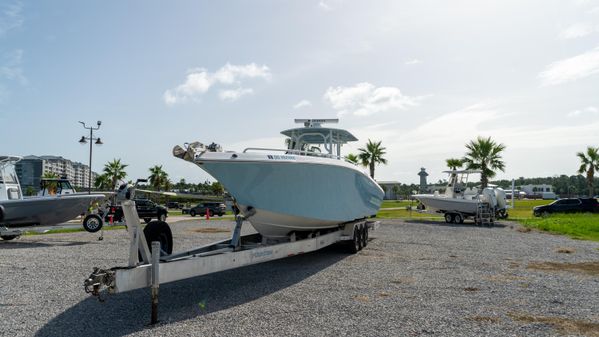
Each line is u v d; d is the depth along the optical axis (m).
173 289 7.04
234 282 7.58
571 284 7.41
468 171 24.59
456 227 20.09
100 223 14.59
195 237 15.56
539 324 5.16
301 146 11.17
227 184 7.03
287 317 5.39
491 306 5.94
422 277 7.96
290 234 9.13
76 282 7.50
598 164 45.47
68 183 18.56
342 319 5.31
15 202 13.89
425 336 4.70
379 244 13.10
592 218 22.22
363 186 11.48
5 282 7.50
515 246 12.67
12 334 4.75
